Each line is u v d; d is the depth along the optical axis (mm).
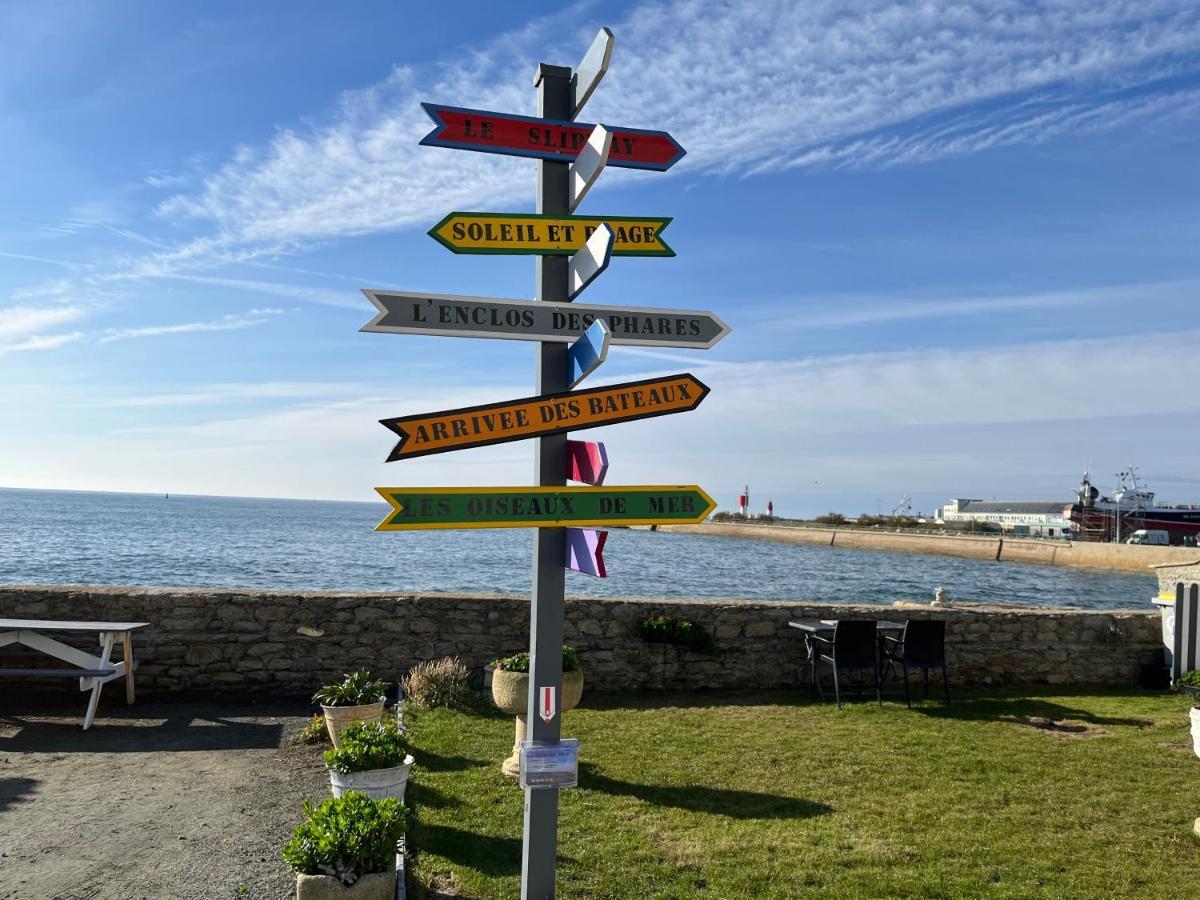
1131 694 9453
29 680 8430
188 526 85750
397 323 3428
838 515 123125
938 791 6059
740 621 9539
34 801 5527
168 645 8586
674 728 7742
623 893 4418
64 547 48469
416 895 4277
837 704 8781
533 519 3512
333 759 5168
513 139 3816
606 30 3521
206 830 5090
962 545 78250
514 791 5949
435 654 8938
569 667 6871
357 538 76250
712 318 3918
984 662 9922
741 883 4539
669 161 4102
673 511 3707
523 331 3623
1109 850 5008
